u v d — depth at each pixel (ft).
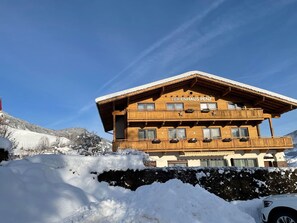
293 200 21.03
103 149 85.97
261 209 23.63
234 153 73.92
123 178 33.27
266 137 74.02
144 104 76.18
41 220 18.44
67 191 22.90
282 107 77.82
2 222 16.88
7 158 30.50
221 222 16.66
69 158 32.12
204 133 75.92
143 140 68.80
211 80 74.18
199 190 19.70
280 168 37.73
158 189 18.97
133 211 17.33
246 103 80.12
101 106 71.05
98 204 19.15
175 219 15.88
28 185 21.58
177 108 76.89
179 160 71.41
